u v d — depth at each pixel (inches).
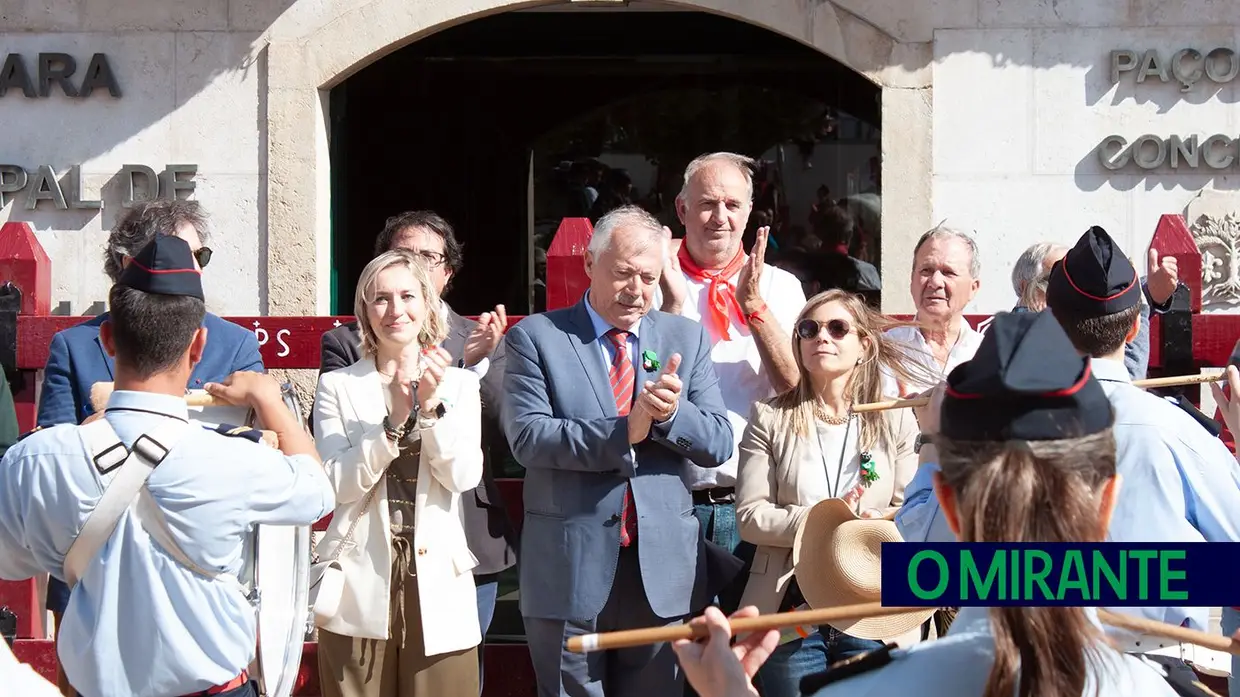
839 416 171.0
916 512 121.6
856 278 358.3
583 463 160.6
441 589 163.0
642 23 366.6
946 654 79.8
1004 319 77.4
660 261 169.5
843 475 168.7
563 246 205.5
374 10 295.9
